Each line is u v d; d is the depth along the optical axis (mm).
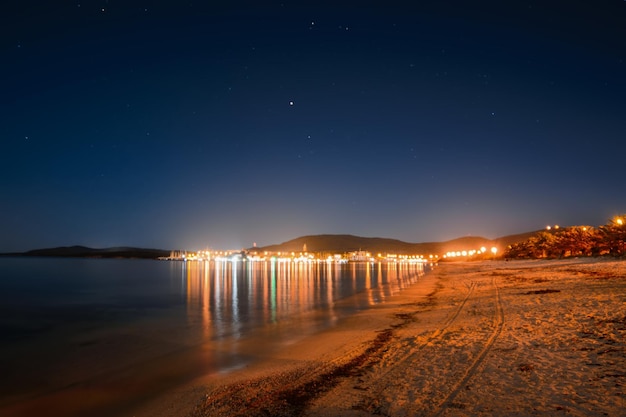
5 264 179875
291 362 12047
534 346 10250
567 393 7012
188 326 21438
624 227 42531
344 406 7641
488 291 26281
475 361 9523
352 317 21250
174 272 111625
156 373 12203
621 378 7395
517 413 6441
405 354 11125
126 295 41938
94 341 18203
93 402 10078
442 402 7246
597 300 15766
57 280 70750
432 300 25875
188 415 8445
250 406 8383
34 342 18453
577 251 57031
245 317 24484
